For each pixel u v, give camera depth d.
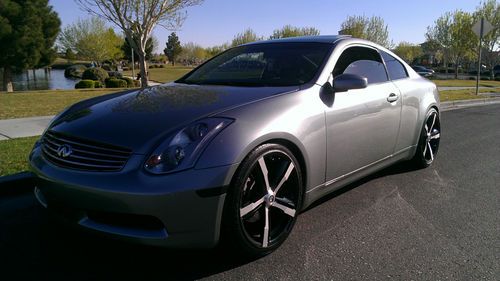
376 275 2.60
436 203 3.90
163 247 2.37
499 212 3.71
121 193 2.25
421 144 4.76
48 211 2.74
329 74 3.36
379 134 3.79
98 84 25.92
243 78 3.56
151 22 14.38
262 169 2.61
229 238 2.54
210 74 3.83
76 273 2.58
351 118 3.35
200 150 2.36
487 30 16.00
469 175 4.86
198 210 2.34
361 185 4.38
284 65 3.53
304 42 3.83
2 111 9.80
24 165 4.45
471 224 3.42
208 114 2.58
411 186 4.39
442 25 54.84
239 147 2.44
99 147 2.44
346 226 3.33
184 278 2.54
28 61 32.47
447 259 2.82
